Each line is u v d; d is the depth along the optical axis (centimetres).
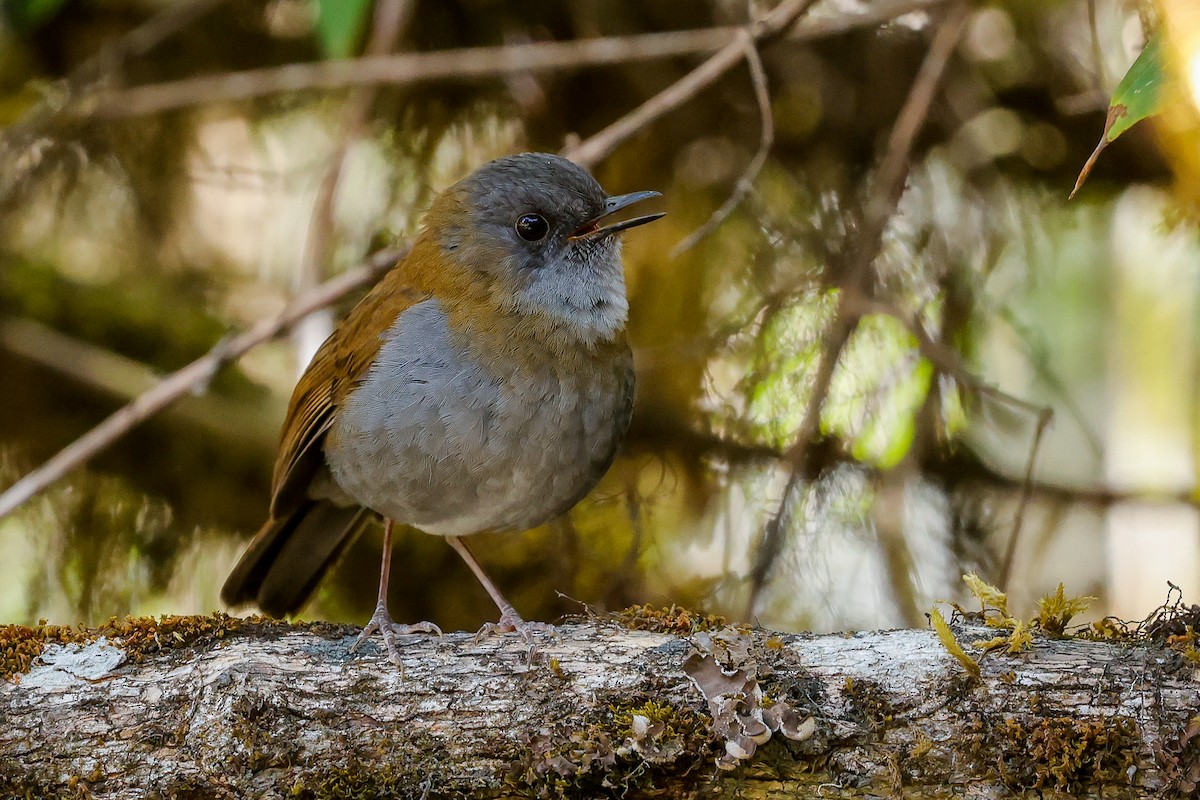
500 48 1202
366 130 1169
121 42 1121
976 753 623
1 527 1266
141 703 654
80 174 1266
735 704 633
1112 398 1225
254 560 930
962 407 1119
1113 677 622
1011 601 1144
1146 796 608
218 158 1302
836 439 1114
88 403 1244
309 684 654
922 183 1170
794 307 1127
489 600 1244
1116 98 587
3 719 648
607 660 660
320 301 966
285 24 1243
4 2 1123
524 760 639
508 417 802
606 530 1221
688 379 1203
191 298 1295
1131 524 1177
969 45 1162
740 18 1151
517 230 834
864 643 655
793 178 1210
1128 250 1202
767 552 973
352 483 847
